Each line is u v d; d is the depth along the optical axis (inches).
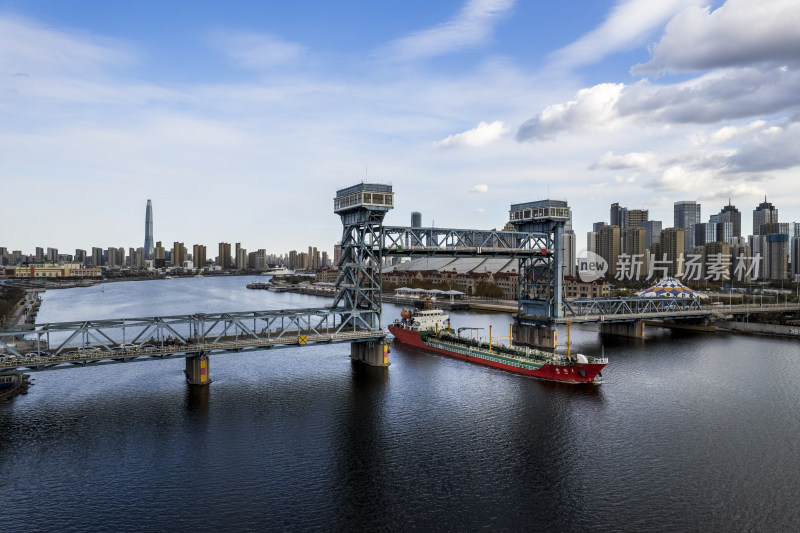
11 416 3142.2
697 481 2310.5
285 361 4847.4
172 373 4323.3
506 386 3895.2
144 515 2026.3
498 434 2871.6
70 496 2166.6
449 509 2082.9
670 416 3164.4
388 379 4116.6
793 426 2974.9
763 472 2394.2
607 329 6525.6
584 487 2261.3
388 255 4813.0
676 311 6574.8
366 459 2539.4
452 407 3356.3
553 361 4148.6
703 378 4099.4
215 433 2866.6
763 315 7219.5
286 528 1945.1
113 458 2529.5
